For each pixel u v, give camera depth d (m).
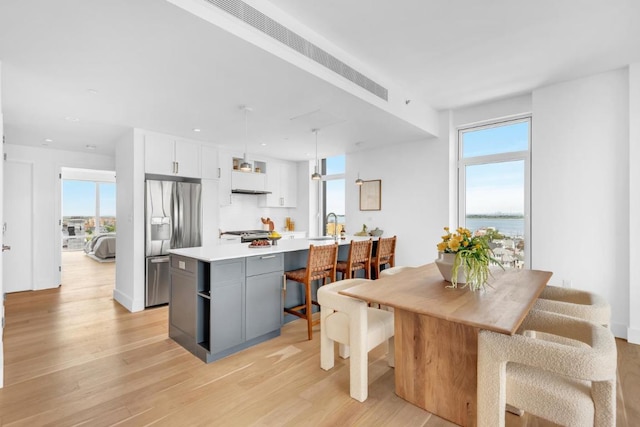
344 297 2.12
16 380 2.30
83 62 2.27
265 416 1.90
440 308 1.63
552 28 2.43
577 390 1.36
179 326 2.93
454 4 2.14
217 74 2.47
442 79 3.36
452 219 4.39
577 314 1.90
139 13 1.72
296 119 3.65
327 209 6.58
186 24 1.83
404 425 1.81
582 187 3.29
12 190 4.89
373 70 3.13
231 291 2.70
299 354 2.72
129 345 2.92
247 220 6.29
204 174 4.79
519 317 1.49
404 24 2.38
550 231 3.46
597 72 3.19
